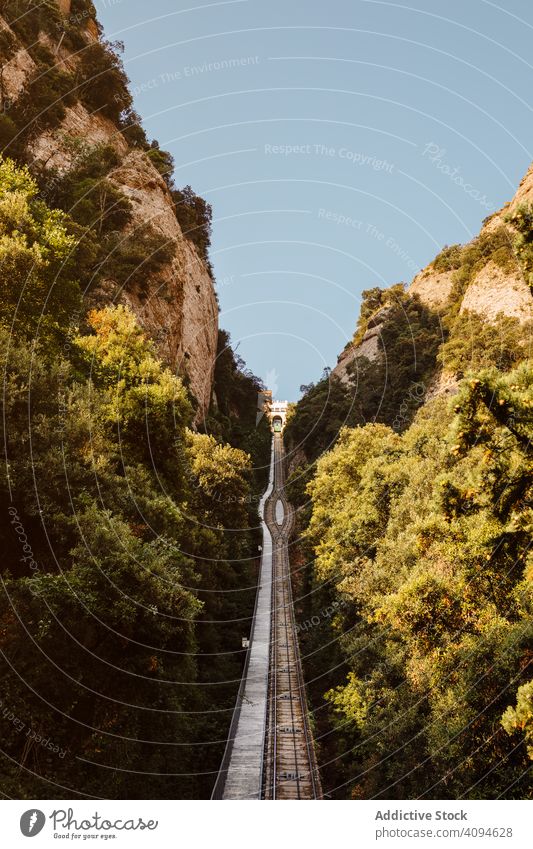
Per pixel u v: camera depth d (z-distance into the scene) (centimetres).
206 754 2245
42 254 2164
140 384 2731
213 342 8181
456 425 1160
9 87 4106
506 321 4731
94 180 4272
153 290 5166
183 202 7525
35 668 1419
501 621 1462
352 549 3180
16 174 2525
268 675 3319
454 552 1526
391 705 1980
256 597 4756
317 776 2195
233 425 8988
